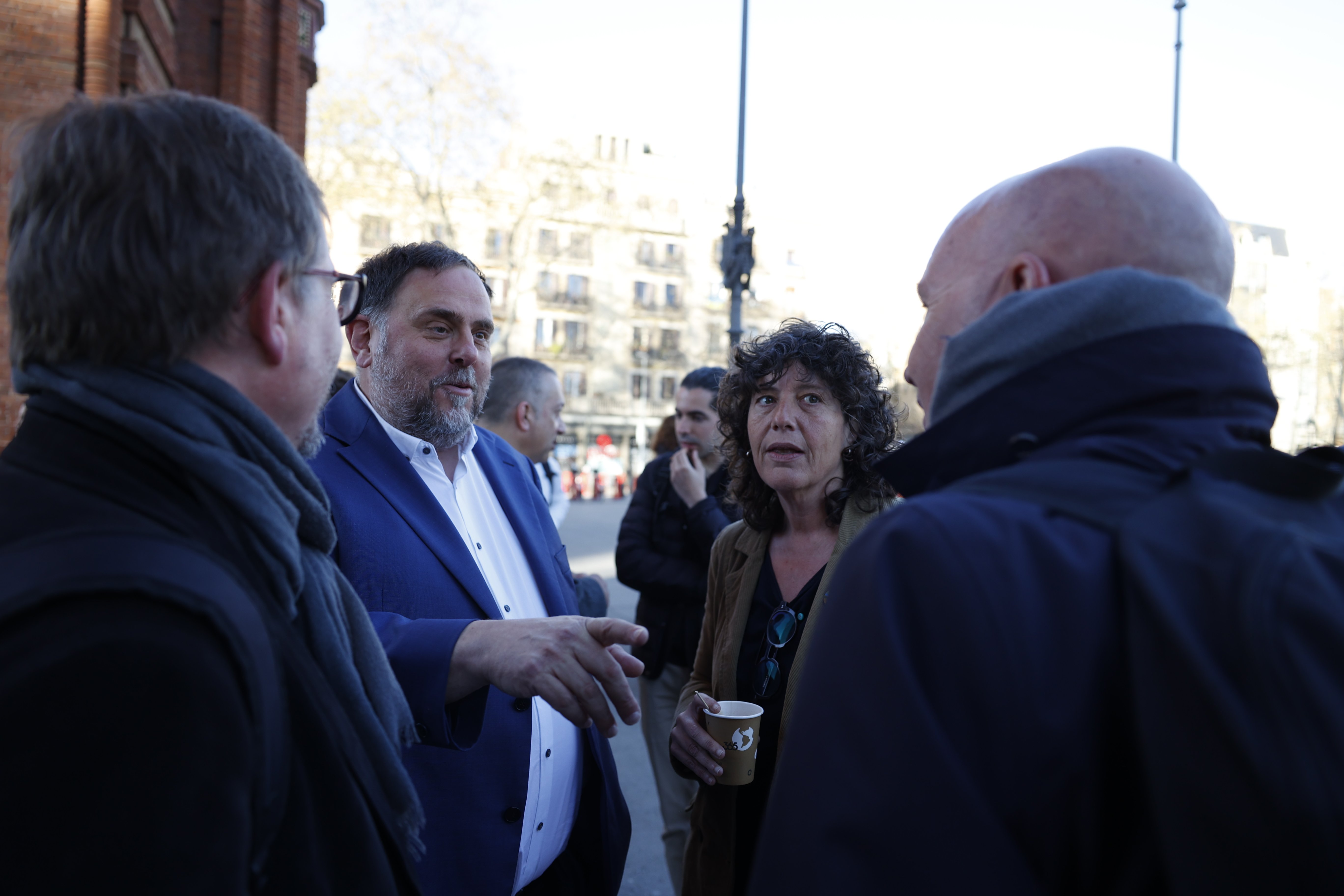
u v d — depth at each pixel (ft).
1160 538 2.01
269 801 2.23
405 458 5.83
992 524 2.17
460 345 6.10
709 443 10.23
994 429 2.49
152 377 2.55
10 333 2.61
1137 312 2.40
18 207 2.54
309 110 72.33
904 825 1.92
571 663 3.96
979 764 1.97
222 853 1.96
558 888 6.05
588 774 6.12
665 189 156.15
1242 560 1.87
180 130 2.57
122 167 2.46
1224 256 2.72
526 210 88.28
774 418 6.07
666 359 152.76
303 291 2.94
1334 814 1.62
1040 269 2.69
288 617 2.79
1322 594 1.80
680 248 156.87
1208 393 2.33
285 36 23.38
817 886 1.97
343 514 5.43
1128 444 2.29
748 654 6.11
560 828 5.86
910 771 1.94
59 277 2.45
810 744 2.15
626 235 143.33
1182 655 1.81
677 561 9.36
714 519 9.19
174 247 2.49
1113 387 2.35
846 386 6.07
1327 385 115.24
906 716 1.98
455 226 86.12
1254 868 1.67
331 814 2.50
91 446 2.44
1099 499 2.17
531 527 6.62
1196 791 1.74
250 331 2.77
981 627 2.01
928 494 2.46
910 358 3.33
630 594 29.78
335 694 2.96
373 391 6.26
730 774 5.39
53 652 1.90
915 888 1.90
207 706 2.00
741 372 6.57
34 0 14.19
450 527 5.73
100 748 1.86
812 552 6.18
